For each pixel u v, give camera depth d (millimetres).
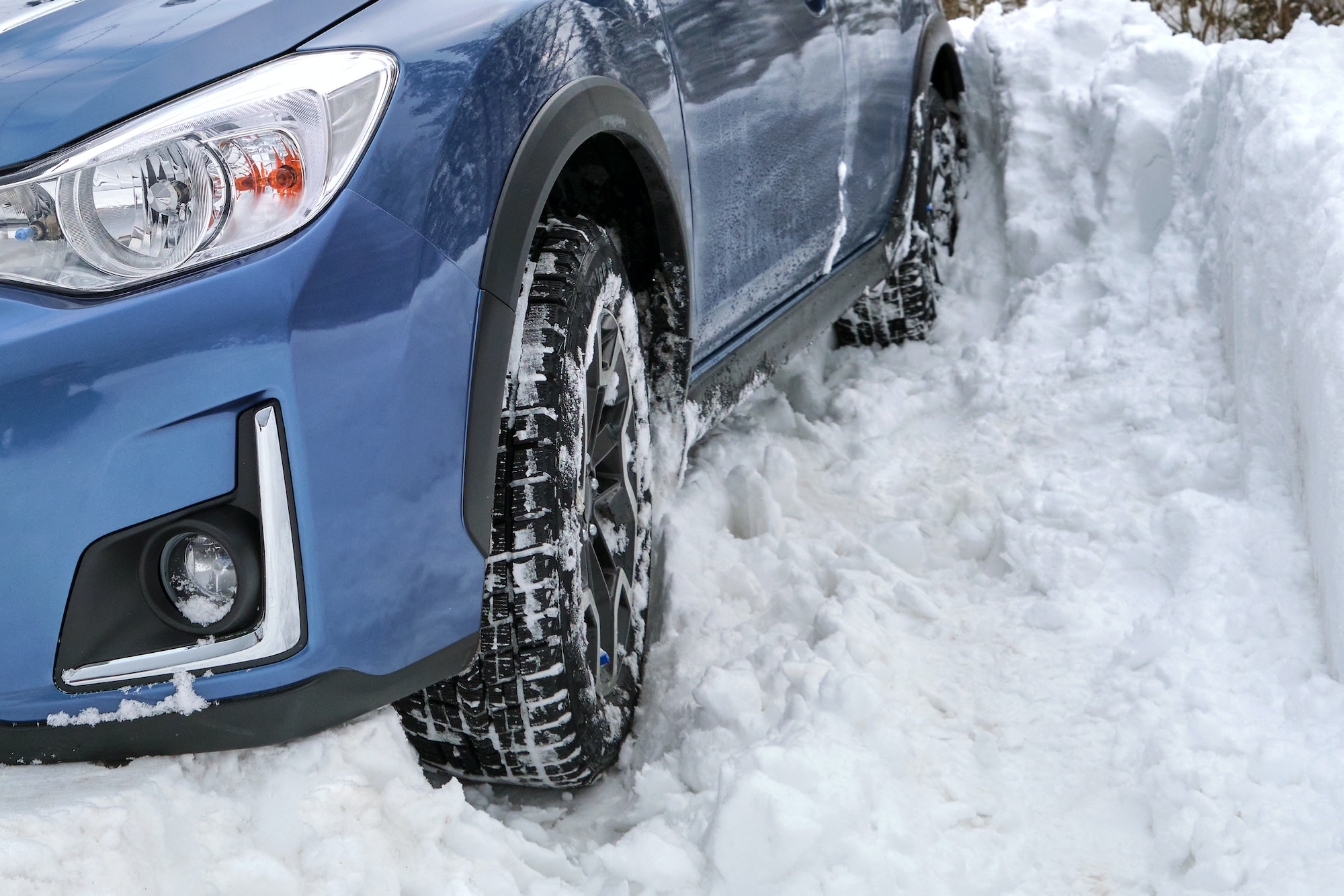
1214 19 6141
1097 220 3861
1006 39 4473
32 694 1438
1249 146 2967
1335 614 1883
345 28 1567
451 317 1557
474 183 1597
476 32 1671
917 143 3602
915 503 2844
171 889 1395
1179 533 2373
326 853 1505
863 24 3127
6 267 1382
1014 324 3674
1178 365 3092
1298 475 2275
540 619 1713
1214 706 1906
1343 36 3240
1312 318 2244
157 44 1486
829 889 1634
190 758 1523
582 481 1849
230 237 1389
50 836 1337
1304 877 1565
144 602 1445
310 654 1438
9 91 1446
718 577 2471
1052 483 2744
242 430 1388
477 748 1795
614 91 1913
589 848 1819
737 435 3172
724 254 2445
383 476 1478
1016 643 2252
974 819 1815
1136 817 1796
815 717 1904
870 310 3785
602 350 2018
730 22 2389
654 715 2105
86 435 1364
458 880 1577
